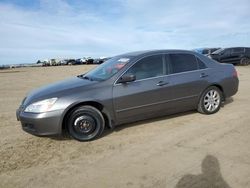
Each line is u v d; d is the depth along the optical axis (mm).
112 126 5145
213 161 3859
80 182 3469
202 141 4645
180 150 4301
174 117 6117
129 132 5266
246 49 23812
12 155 4391
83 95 4793
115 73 5184
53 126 4617
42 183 3488
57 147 4668
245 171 3533
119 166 3859
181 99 5766
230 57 23016
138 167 3797
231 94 6574
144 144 4637
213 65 6328
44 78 18266
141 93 5242
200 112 6250
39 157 4281
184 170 3643
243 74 16422
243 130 5109
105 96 4945
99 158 4160
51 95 4742
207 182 3316
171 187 3258
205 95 6145
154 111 5480
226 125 5441
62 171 3785
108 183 3414
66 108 4652
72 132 4820
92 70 6207
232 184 3242
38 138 5141
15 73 24906
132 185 3338
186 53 6020
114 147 4566
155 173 3604
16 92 11562
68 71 24594
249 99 8000
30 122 4652
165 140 4770
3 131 5688
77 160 4121
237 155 4027
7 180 3596
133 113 5246
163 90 5480
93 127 4918
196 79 5922
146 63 5461
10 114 7254
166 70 5633
